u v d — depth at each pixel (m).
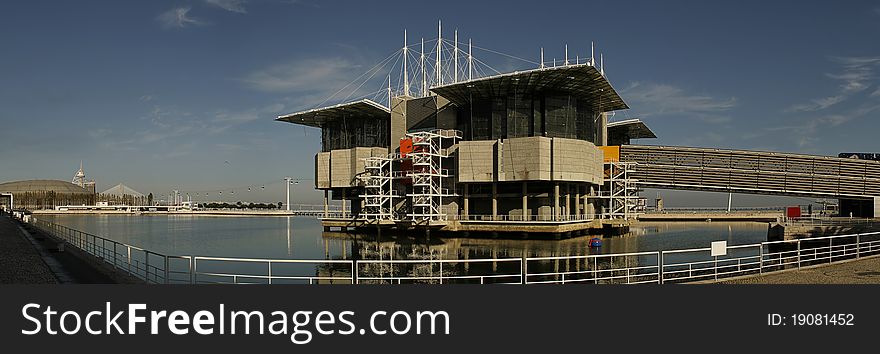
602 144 105.44
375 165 97.50
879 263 25.94
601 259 55.19
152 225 161.75
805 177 109.25
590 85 82.50
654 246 73.19
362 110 101.25
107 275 27.55
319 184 108.38
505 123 87.69
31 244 51.06
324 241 88.25
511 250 67.94
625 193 100.50
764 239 84.88
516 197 88.44
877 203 104.94
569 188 91.38
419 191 94.38
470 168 88.25
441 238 87.31
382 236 93.50
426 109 98.94
